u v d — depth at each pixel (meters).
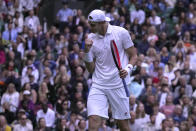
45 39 44.41
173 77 40.75
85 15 55.47
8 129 33.75
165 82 38.84
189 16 52.53
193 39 49.00
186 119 36.62
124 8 48.47
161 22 49.03
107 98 19.42
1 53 41.06
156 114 35.41
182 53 43.91
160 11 52.91
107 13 48.81
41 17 50.00
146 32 45.97
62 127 34.31
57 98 37.09
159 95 38.38
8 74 38.59
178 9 53.12
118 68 18.78
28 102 35.88
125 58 19.39
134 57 19.28
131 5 49.34
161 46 45.78
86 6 55.94
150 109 36.56
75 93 36.78
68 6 55.50
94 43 19.14
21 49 43.25
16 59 41.12
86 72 40.16
